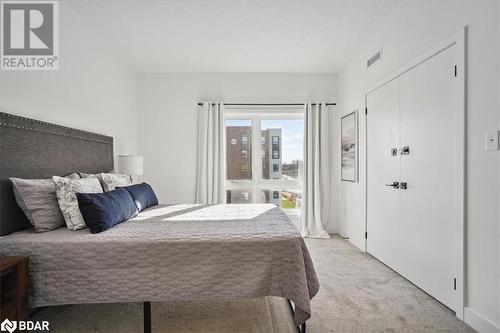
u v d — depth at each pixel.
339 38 3.15
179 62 3.79
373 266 2.80
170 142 4.18
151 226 1.95
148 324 1.63
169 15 2.65
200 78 4.20
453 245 1.89
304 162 4.16
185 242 1.61
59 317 1.85
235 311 1.93
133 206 2.29
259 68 4.04
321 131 4.17
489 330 1.59
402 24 2.47
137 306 2.00
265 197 4.39
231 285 1.60
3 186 1.72
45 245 1.56
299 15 2.67
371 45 3.07
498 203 1.55
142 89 4.17
